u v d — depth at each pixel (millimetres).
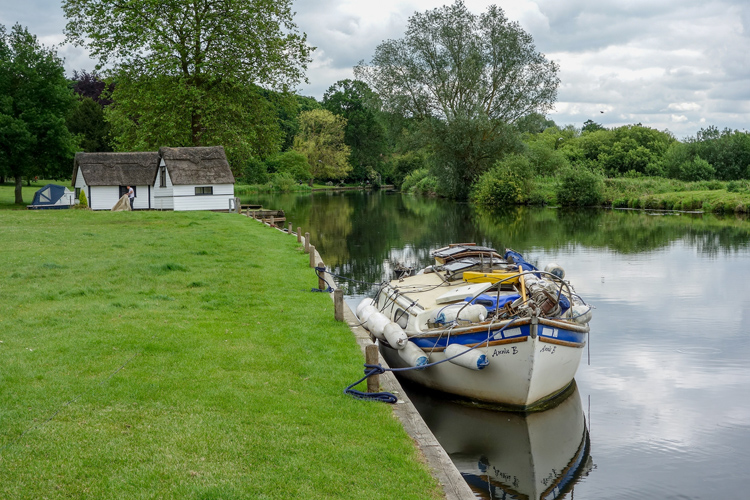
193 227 28547
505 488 7609
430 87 59094
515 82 56781
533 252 27719
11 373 7902
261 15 45781
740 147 63031
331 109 114500
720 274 21781
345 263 25406
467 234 35125
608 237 33000
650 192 54625
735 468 8039
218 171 42656
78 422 6562
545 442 8922
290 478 5730
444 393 10875
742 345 13359
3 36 46500
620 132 80625
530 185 58344
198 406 7203
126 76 45250
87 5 43812
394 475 6023
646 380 11352
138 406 7098
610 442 8867
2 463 5613
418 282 13781
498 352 9617
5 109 44750
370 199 71562
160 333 10164
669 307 16859
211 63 44781
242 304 13031
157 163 45094
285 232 29062
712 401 10312
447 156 60656
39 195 43406
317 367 9039
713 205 46781
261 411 7227
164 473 5613
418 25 57594
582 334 10477
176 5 42656
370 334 11703
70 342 9359
